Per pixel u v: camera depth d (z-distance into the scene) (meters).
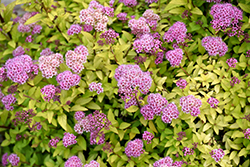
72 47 1.00
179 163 0.88
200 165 0.89
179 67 0.95
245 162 0.90
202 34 0.96
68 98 0.92
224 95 0.91
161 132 0.91
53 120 0.92
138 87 0.91
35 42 1.05
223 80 0.91
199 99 0.89
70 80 0.90
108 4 1.03
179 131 0.89
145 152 0.89
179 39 0.93
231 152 0.89
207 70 0.94
